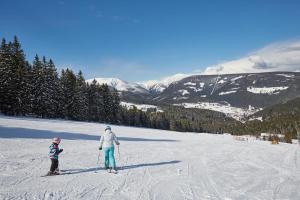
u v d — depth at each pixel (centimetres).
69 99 7844
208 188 1112
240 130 16925
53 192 938
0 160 1428
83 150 2100
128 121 11025
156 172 1410
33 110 6894
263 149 3016
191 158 2019
